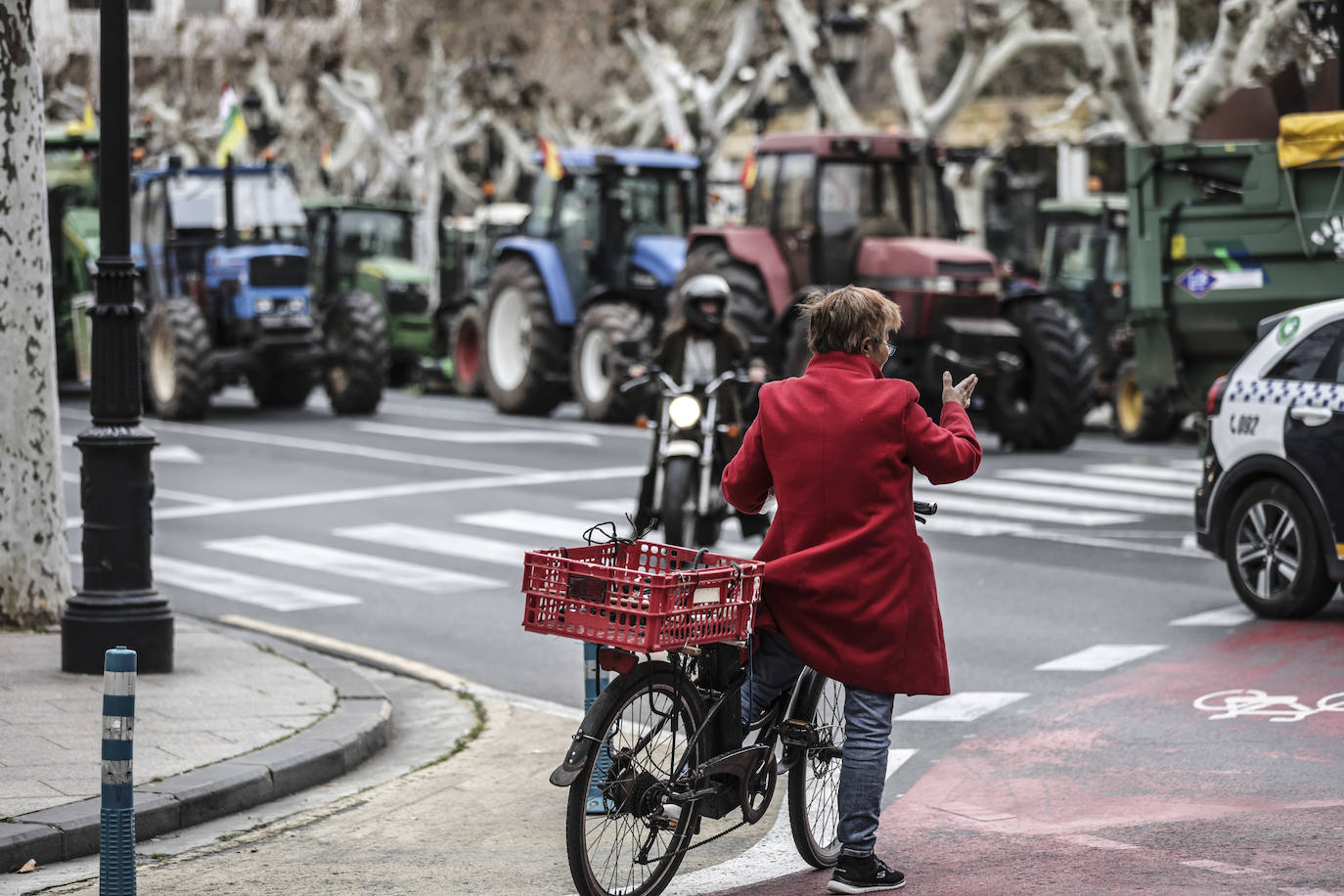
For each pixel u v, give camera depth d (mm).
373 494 22797
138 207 33750
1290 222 20656
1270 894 7695
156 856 8922
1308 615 14461
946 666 7840
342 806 9945
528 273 33594
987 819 9242
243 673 12719
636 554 8070
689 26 51938
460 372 39094
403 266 41656
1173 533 19734
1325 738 10758
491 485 23562
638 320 31688
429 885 8312
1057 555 18297
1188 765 10219
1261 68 32094
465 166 66625
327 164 44438
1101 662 13258
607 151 33312
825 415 7762
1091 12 29984
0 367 13977
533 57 56000
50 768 9836
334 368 34062
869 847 7871
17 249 13867
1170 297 21609
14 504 14070
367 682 12523
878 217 27703
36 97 13852
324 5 59719
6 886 8289
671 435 16938
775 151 28344
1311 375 14344
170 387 31922
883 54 67125
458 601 16359
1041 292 28391
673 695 7719
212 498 22516
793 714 8156
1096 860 8344
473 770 10805
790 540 7828
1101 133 51344
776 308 28156
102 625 12383
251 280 31844
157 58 61125
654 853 7777
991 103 59312
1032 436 28141
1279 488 14445
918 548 7785
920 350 27391
